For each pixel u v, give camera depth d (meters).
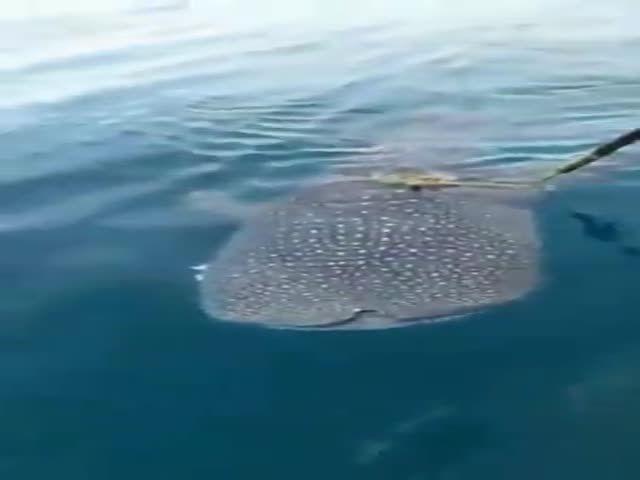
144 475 2.06
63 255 3.08
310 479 2.03
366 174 3.61
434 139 4.10
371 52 5.69
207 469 2.07
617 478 1.99
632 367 2.34
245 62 5.54
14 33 6.17
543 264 2.82
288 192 3.51
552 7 6.56
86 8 6.75
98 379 2.40
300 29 6.26
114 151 4.11
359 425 2.18
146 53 5.73
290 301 2.44
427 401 2.24
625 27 5.99
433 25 6.27
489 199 3.11
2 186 3.72
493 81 5.00
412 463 2.06
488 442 2.11
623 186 3.44
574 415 2.18
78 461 2.11
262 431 2.18
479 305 2.40
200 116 4.55
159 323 2.62
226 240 3.12
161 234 3.20
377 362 2.39
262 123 4.43
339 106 4.66
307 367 2.38
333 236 2.65
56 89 5.06
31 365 2.48
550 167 3.66
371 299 2.40
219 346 2.49
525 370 2.34
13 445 2.18
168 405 2.29
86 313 2.71
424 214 2.79
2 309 2.75
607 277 2.75
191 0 6.94
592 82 4.91
